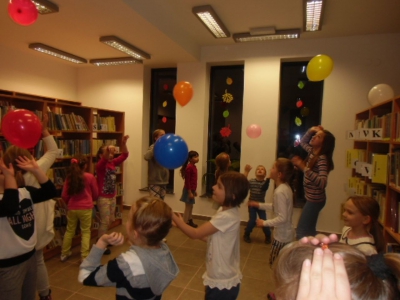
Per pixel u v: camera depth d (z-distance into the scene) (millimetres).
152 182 3486
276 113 4133
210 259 1484
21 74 4309
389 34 3613
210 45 4398
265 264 2945
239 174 1541
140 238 1151
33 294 1596
